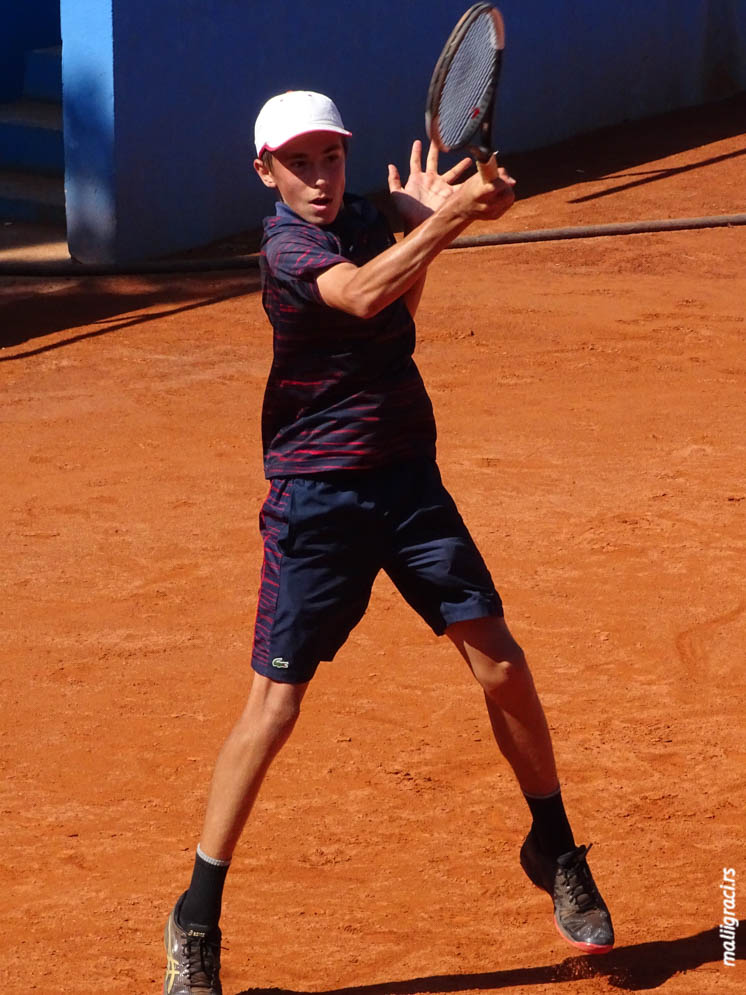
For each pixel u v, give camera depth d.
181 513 26.14
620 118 68.50
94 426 31.09
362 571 12.87
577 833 16.06
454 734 18.38
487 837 16.09
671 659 20.31
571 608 21.94
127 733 18.56
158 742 18.33
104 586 23.11
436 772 17.47
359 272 11.52
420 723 18.66
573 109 65.44
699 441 29.47
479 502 26.27
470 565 12.98
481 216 11.17
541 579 22.98
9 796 17.09
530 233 47.66
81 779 17.47
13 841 16.12
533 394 32.81
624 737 18.19
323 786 17.17
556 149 63.62
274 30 50.72
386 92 56.09
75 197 47.38
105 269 44.47
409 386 12.85
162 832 16.33
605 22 65.75
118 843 16.11
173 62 47.38
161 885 15.30
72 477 28.05
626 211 52.03
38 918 14.70
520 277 43.69
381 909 14.76
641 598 22.27
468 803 16.80
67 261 47.75
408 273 11.32
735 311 39.75
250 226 52.31
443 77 12.23
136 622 21.83
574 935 13.34
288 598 12.68
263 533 13.17
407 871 15.46
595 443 29.44
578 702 19.09
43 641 21.22
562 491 26.77
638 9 67.56
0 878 15.42
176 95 47.81
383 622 21.70
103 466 28.66
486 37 11.77
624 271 44.22
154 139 47.41
